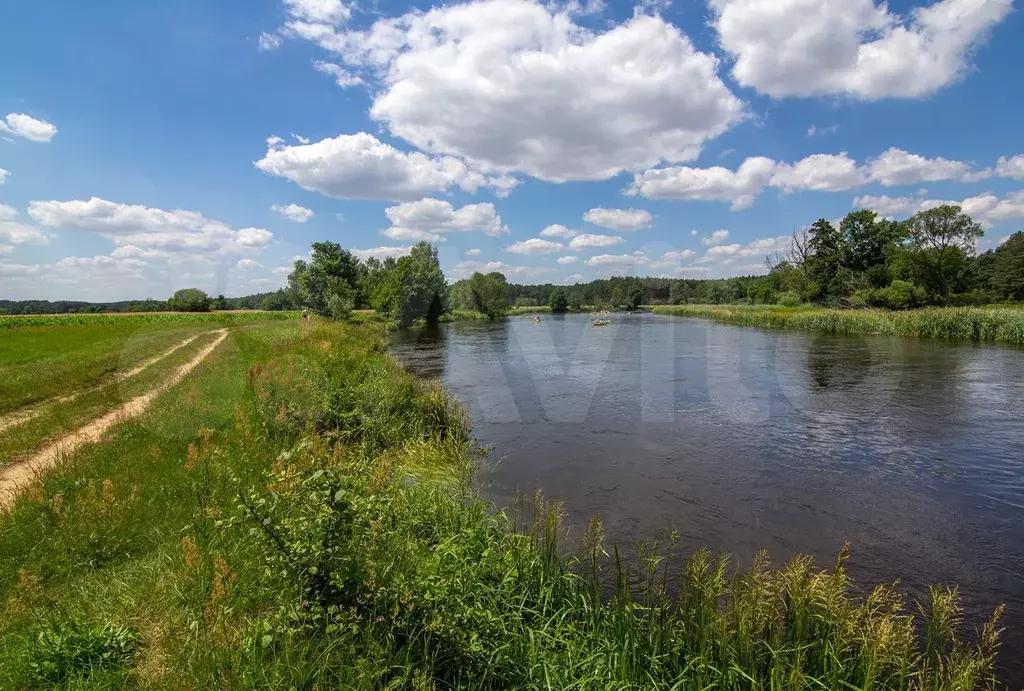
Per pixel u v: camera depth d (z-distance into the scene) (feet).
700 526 24.90
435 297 198.18
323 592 12.00
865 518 25.82
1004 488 29.45
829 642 13.61
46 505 18.35
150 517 18.22
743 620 13.65
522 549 18.61
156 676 10.96
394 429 36.45
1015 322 92.89
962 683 12.46
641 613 16.72
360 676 10.75
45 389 42.27
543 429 42.93
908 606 18.48
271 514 12.38
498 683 12.75
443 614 13.03
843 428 41.78
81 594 14.02
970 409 46.62
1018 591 19.48
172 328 124.88
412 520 19.02
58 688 10.55
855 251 222.89
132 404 38.17
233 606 12.59
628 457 35.42
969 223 203.10
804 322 137.59
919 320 110.01
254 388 37.32
